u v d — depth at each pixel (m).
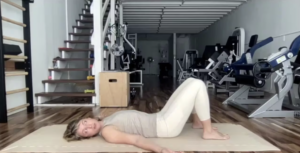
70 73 5.39
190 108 1.92
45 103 3.91
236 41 6.04
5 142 2.00
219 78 5.86
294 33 4.23
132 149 1.74
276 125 2.48
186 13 7.73
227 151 1.72
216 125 2.44
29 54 3.32
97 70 3.85
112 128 1.81
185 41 13.56
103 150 1.73
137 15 8.00
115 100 3.67
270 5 5.07
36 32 3.95
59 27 4.96
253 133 2.14
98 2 3.84
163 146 1.78
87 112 3.29
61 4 5.08
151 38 14.02
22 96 3.38
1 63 2.66
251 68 3.12
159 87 6.72
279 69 2.79
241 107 3.29
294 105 3.24
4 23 3.04
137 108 3.57
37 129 2.35
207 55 6.80
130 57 7.61
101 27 3.91
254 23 5.86
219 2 6.57
